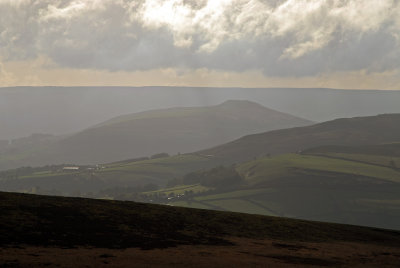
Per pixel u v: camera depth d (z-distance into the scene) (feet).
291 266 212.43
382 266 234.99
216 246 255.50
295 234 331.36
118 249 217.77
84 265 174.40
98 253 202.39
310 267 215.10
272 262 219.00
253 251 249.55
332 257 252.21
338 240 330.95
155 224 293.84
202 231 297.33
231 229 317.42
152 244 239.71
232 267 197.06
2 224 231.50
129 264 184.03
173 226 297.33
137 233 262.88
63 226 250.57
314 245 296.10
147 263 189.37
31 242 209.97
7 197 295.89
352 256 262.47
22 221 244.01
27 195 315.78
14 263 166.40
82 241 226.17
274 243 287.69
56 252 195.52
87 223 266.77
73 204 309.01
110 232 255.29
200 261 203.92
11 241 206.18
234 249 250.78
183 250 231.50
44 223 249.14
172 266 187.73
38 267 164.14
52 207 288.51
